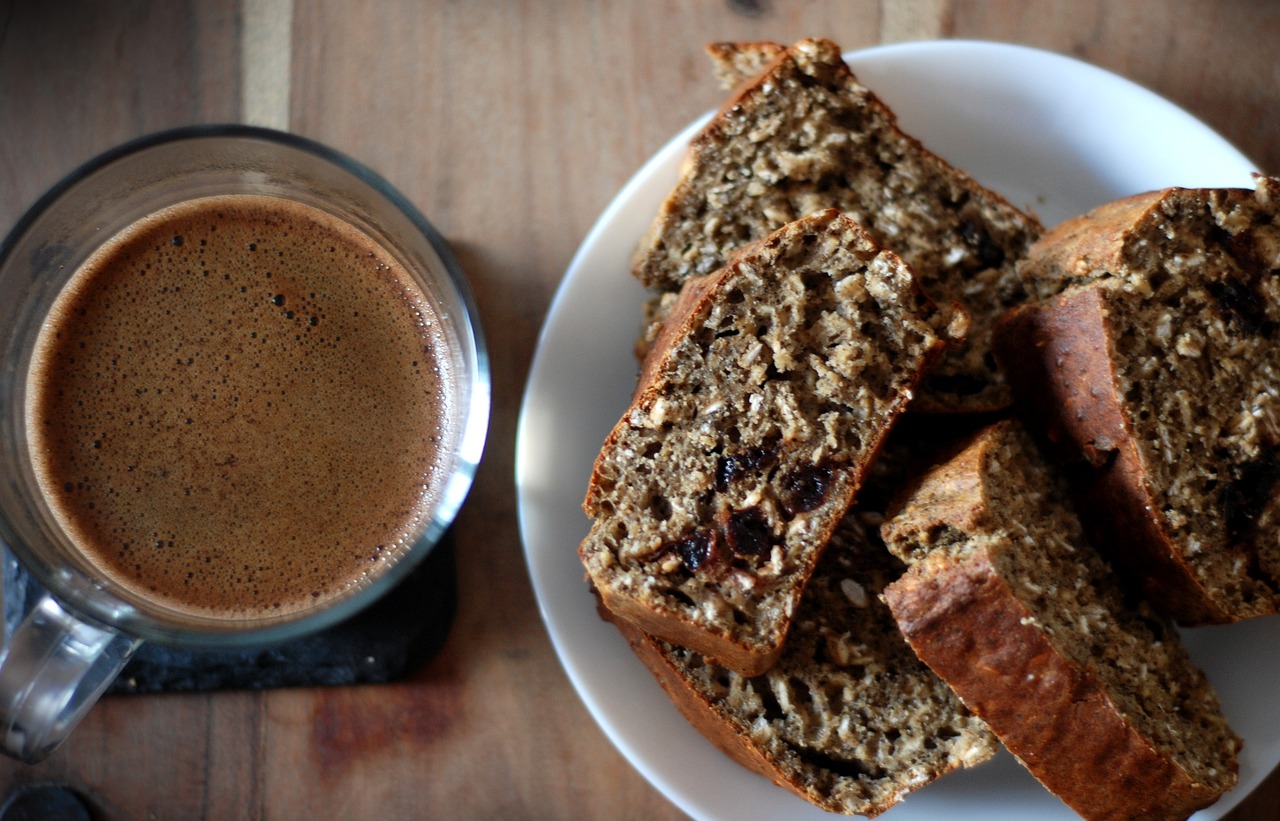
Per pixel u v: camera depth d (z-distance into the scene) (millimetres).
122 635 289
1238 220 289
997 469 285
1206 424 289
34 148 337
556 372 311
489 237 337
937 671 278
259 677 322
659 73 341
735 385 281
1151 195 293
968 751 287
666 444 281
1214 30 338
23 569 319
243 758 325
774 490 279
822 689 293
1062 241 300
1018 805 302
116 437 293
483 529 330
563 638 305
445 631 326
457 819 324
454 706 326
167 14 341
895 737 292
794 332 280
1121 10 339
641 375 302
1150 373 287
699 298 281
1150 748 275
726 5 342
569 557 307
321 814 324
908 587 276
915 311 281
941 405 302
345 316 298
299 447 295
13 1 339
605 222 312
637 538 279
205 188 299
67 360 293
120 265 296
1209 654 305
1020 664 272
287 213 299
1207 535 287
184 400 294
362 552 293
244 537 292
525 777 325
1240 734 302
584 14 342
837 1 340
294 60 340
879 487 304
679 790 303
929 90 320
